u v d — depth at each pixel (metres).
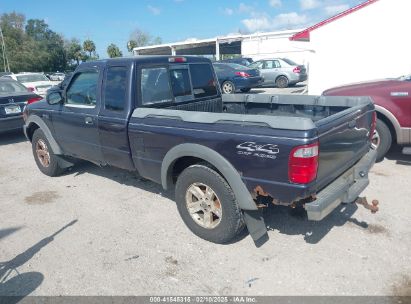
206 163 3.53
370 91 5.46
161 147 3.73
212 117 3.28
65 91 5.02
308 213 2.93
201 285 3.01
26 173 6.15
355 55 10.29
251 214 3.31
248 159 3.04
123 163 4.35
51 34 82.50
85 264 3.38
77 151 5.11
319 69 10.80
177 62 4.60
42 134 5.63
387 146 5.50
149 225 4.06
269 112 4.94
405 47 9.67
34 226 4.19
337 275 3.03
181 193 3.70
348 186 3.29
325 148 2.94
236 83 16.00
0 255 3.61
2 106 8.07
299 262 3.23
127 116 4.05
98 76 4.41
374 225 3.77
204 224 3.62
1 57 60.00
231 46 39.78
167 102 4.47
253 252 3.42
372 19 9.84
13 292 3.04
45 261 3.46
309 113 4.53
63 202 4.82
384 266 3.10
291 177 2.82
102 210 4.51
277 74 18.45
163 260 3.38
